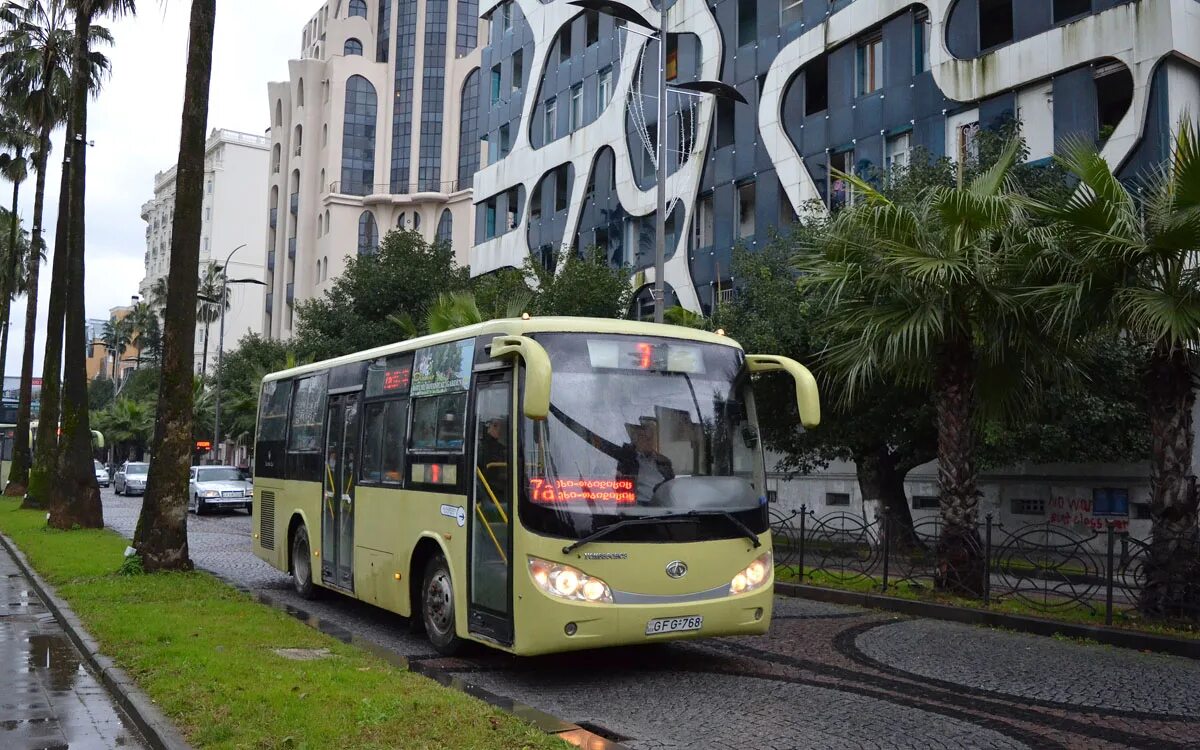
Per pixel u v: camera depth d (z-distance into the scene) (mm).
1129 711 7305
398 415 10344
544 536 7664
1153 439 10719
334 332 35844
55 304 29172
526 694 7738
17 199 43938
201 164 14305
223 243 119250
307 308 37594
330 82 85312
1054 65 20547
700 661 9078
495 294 27188
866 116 24812
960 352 12680
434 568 9383
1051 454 17781
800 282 13211
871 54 25109
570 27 37406
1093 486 19328
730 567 8211
